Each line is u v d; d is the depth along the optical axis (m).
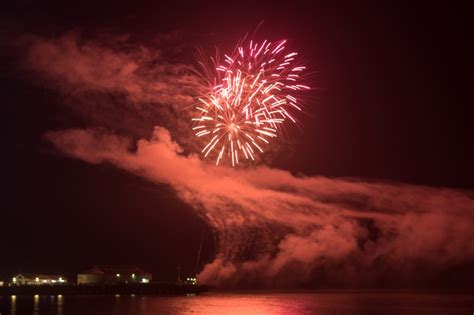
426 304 120.38
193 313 94.94
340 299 141.25
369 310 103.94
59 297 147.38
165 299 137.00
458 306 115.38
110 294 159.88
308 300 135.88
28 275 167.00
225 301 130.62
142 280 169.38
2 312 97.50
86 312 96.56
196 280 189.12
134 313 95.44
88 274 163.00
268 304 119.31
